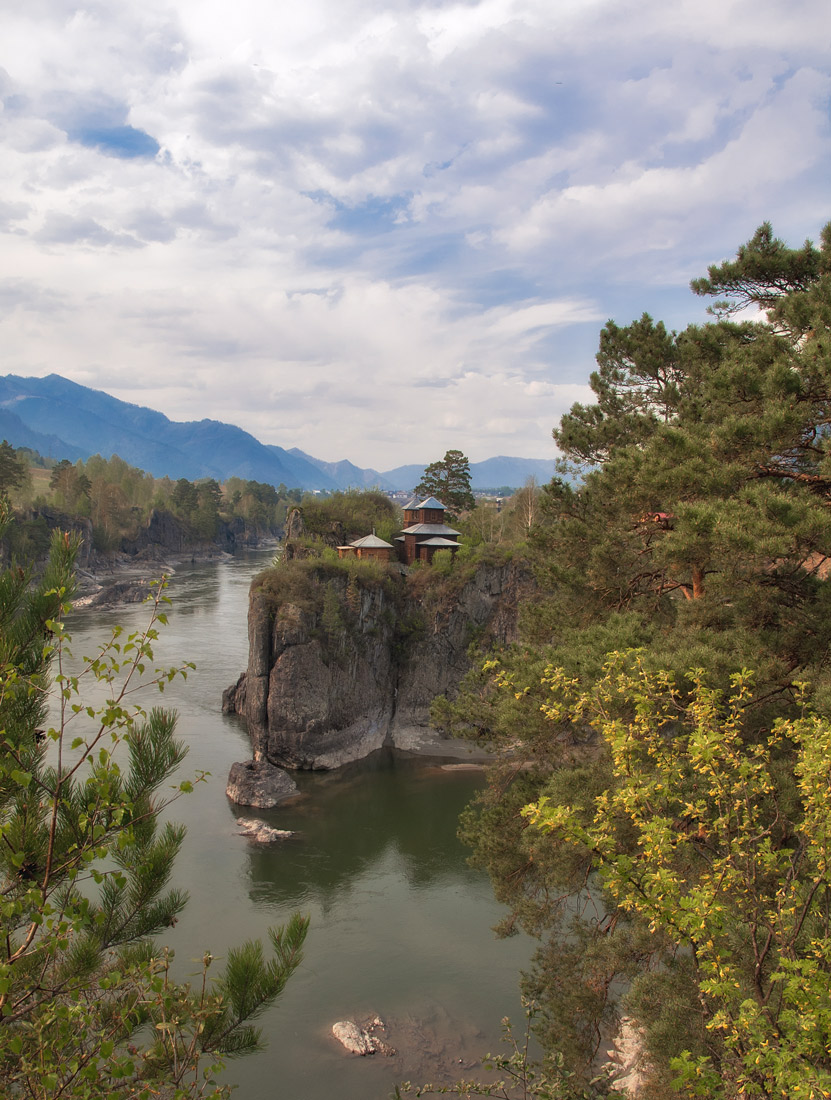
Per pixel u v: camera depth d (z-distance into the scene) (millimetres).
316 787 57406
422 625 77188
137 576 182375
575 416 30625
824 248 24391
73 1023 7957
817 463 19281
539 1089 12703
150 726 10945
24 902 7582
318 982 31625
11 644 9539
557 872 18734
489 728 23656
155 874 11070
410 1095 24812
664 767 9648
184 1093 8102
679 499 19656
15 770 7340
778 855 8766
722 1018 7504
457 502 124688
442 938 35281
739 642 16344
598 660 16906
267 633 63625
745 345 23188
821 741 8305
